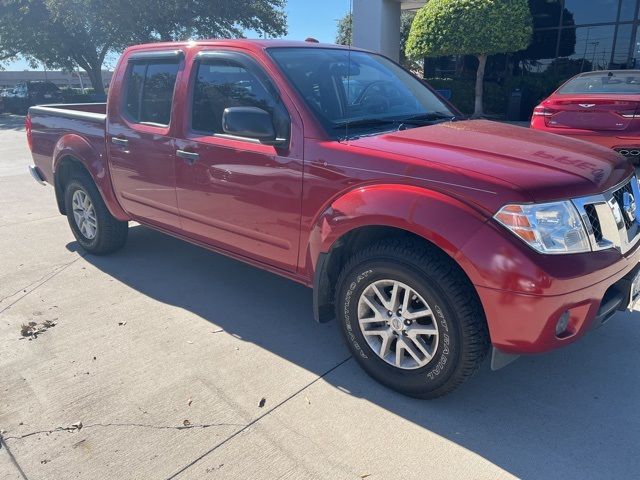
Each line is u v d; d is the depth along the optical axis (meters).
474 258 2.29
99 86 28.48
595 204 2.43
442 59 20.39
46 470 2.29
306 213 2.95
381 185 2.61
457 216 2.35
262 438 2.47
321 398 2.77
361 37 18.78
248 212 3.27
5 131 17.36
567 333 2.41
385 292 2.75
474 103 17.80
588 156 2.73
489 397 2.76
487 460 2.32
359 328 2.85
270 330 3.50
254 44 3.34
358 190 2.69
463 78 19.48
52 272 4.51
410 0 18.56
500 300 2.28
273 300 3.96
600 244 2.43
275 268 3.32
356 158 2.71
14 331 3.49
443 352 2.51
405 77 4.02
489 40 14.48
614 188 2.59
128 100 4.11
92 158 4.41
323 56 3.53
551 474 2.24
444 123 3.38
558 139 3.04
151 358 3.15
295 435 2.49
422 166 2.51
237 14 25.61
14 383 2.91
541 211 2.27
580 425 2.54
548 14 17.27
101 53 27.52
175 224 3.92
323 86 3.22
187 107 3.59
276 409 2.68
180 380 2.93
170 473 2.27
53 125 4.88
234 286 4.21
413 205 2.45
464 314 2.40
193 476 2.25
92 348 3.27
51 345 3.31
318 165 2.84
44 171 5.16
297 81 3.12
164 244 5.21
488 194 2.32
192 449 2.40
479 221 2.31
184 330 3.49
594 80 7.85
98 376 2.97
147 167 3.93
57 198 5.07
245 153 3.18
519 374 2.96
